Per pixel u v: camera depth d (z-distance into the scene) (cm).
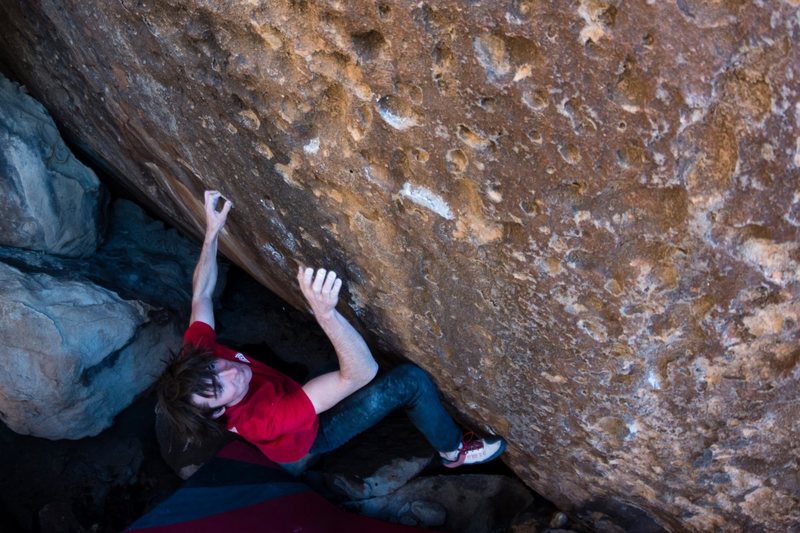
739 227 176
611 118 170
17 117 323
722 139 167
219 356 261
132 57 243
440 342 253
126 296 343
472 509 317
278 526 281
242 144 238
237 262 362
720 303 191
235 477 297
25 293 312
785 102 157
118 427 351
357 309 270
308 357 394
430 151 198
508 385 248
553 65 168
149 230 397
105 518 333
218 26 206
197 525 272
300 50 195
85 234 353
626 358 213
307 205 242
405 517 316
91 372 328
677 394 216
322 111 209
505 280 215
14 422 327
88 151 367
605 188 182
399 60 183
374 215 229
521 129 181
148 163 319
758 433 219
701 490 240
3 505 323
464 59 176
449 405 285
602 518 285
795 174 165
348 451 333
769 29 151
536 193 190
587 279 200
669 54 158
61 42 284
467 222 209
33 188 323
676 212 180
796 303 188
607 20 159
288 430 256
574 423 243
